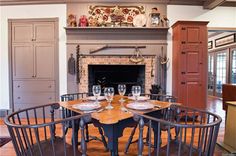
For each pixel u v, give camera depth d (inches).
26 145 60.3
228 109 106.0
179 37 160.6
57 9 177.2
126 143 116.7
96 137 120.0
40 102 179.8
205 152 58.3
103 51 177.3
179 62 161.5
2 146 114.9
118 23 175.5
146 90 178.9
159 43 176.7
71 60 176.4
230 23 179.2
